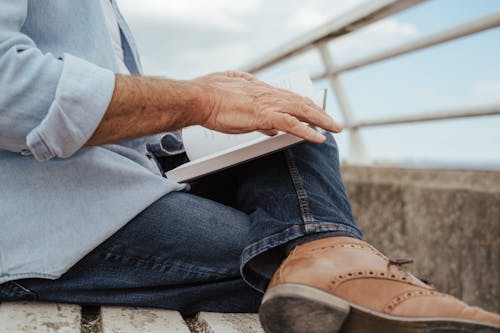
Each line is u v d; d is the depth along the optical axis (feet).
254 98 2.91
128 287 3.17
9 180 2.80
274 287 2.65
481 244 7.09
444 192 7.80
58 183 2.86
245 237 3.31
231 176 3.86
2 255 2.79
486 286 6.97
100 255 3.06
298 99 2.95
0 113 2.41
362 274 2.66
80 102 2.46
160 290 3.27
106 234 2.94
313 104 2.99
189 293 3.31
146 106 2.64
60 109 2.42
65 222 2.87
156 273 3.20
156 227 3.11
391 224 8.91
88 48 2.99
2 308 2.91
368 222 9.50
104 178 2.94
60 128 2.46
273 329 2.71
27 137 2.45
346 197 3.29
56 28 2.90
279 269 2.81
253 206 3.25
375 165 9.67
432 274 7.93
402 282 2.68
